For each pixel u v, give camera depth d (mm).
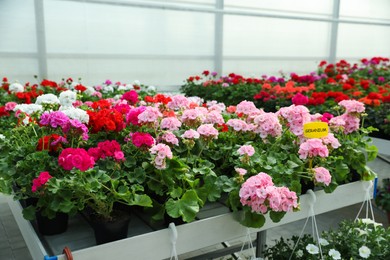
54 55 5984
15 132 2053
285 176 1791
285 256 1967
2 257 2918
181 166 1658
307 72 8977
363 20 9688
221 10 7363
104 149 1582
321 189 2018
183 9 6977
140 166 1783
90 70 6316
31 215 1521
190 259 2221
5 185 1601
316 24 8844
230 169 2033
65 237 1576
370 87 5344
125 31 6512
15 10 5586
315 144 1771
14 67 5738
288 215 1808
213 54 7531
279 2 8195
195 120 1966
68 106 2299
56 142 1753
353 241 1926
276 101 4824
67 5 5938
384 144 3430
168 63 7059
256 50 8078
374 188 2273
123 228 1485
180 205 1519
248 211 1586
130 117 1944
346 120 2199
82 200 1472
